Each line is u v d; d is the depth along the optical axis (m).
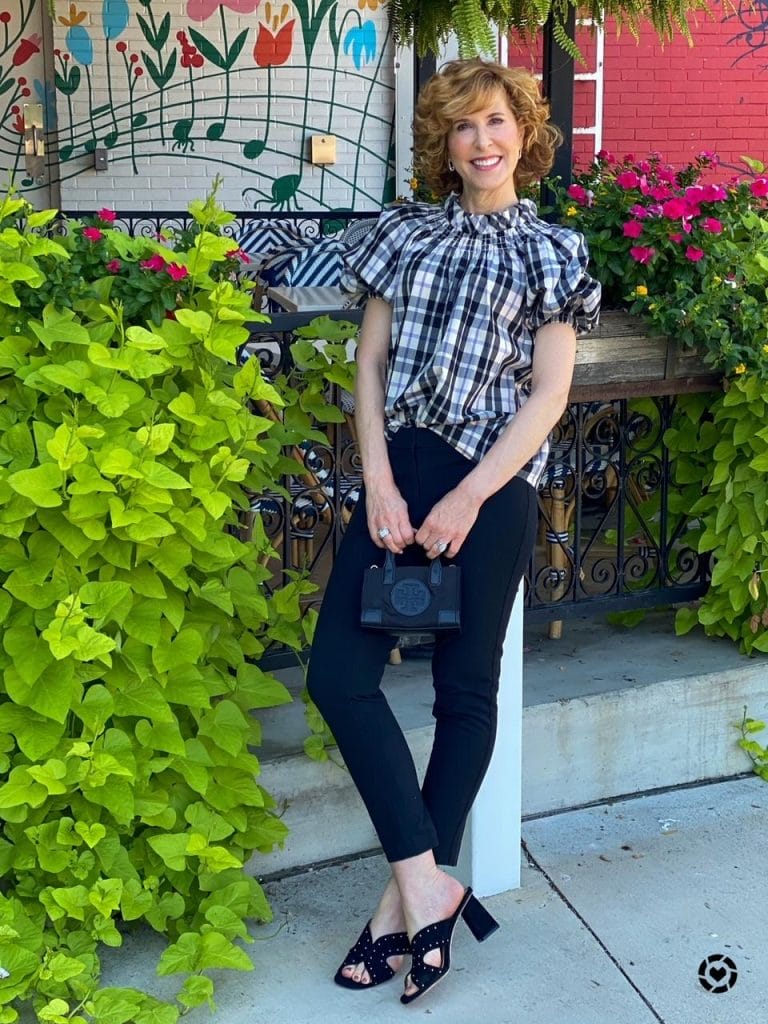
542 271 2.14
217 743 2.31
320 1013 2.19
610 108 7.27
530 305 2.16
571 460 3.17
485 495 2.09
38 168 6.95
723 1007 2.21
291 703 2.86
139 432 2.11
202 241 2.36
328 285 5.18
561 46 3.01
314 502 2.93
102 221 2.49
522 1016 2.18
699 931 2.44
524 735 2.83
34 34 6.79
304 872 2.65
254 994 2.24
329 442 2.85
